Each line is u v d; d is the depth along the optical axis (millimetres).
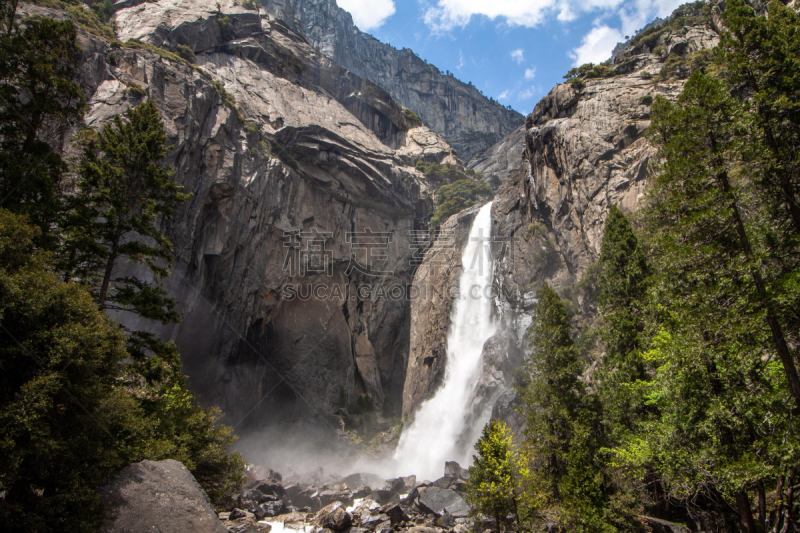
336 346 68688
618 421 25344
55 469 14992
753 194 17844
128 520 16219
